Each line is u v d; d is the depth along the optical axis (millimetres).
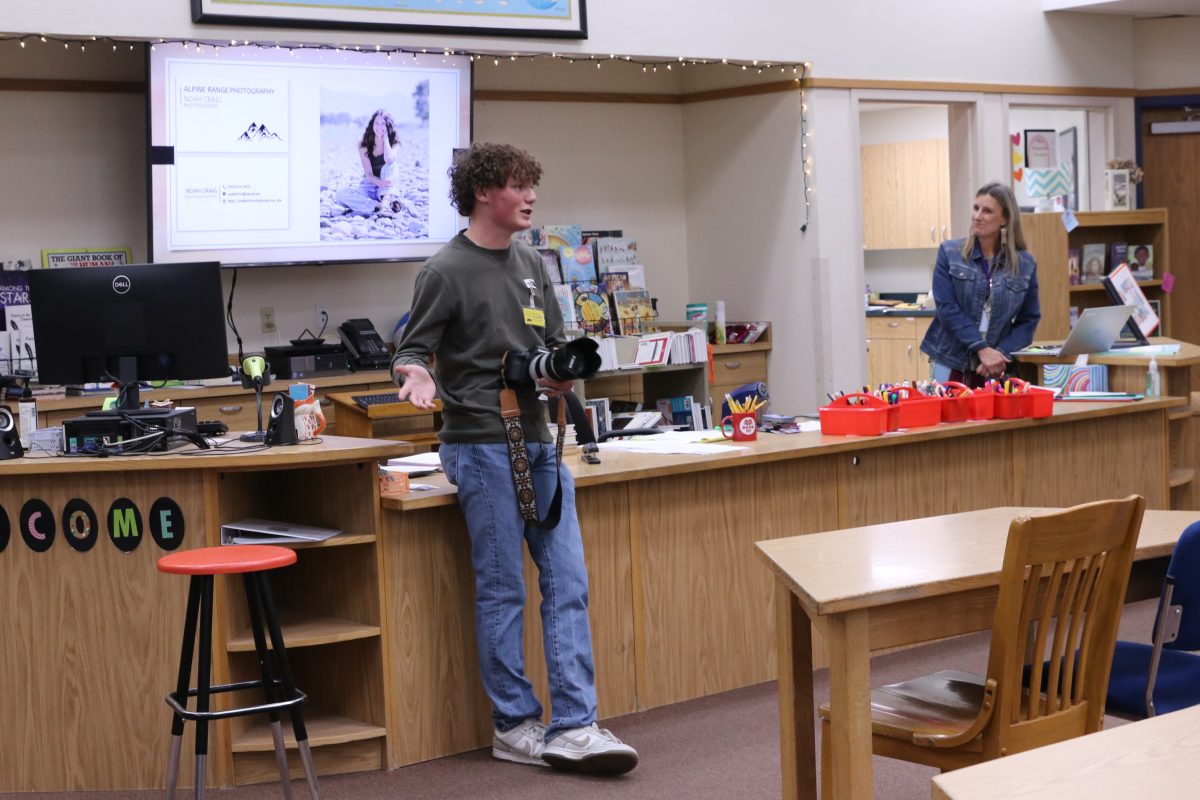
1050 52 9422
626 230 8680
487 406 3967
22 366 6492
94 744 4020
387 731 4070
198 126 6535
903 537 3295
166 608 3953
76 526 3980
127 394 4160
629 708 4539
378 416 6586
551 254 7934
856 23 8359
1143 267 9562
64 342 4125
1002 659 2750
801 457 4875
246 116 6648
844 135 8359
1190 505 6551
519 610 4051
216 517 3910
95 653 4004
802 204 8289
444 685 4184
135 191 6934
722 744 4195
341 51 6836
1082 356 6215
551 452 4035
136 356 4160
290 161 6816
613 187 8617
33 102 6645
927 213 10898
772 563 3066
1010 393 5398
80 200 6789
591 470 4379
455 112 7273
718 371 8336
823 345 8305
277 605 4383
